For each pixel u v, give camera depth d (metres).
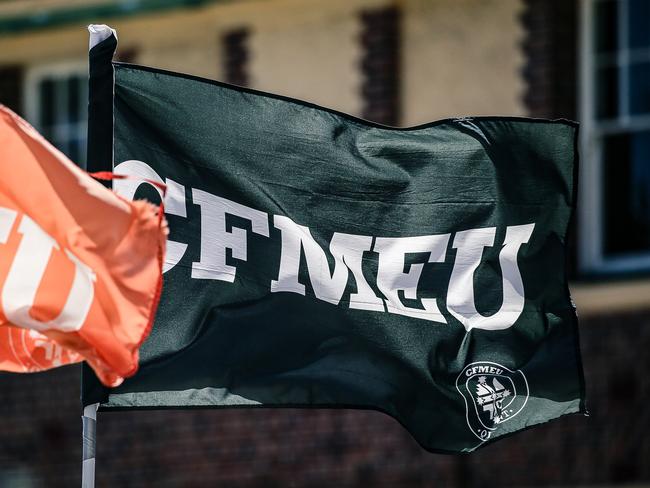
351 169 14.35
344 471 22.58
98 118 13.80
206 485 23.25
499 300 14.48
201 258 13.86
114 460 23.64
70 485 24.00
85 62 25.44
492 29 22.94
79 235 12.62
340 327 14.09
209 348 13.74
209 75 24.38
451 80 23.09
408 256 14.34
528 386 14.41
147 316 12.48
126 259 12.56
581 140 22.62
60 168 12.75
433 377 14.23
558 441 21.55
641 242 22.34
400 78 23.33
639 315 21.59
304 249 14.12
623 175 22.52
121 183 13.73
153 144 13.88
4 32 25.50
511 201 14.59
